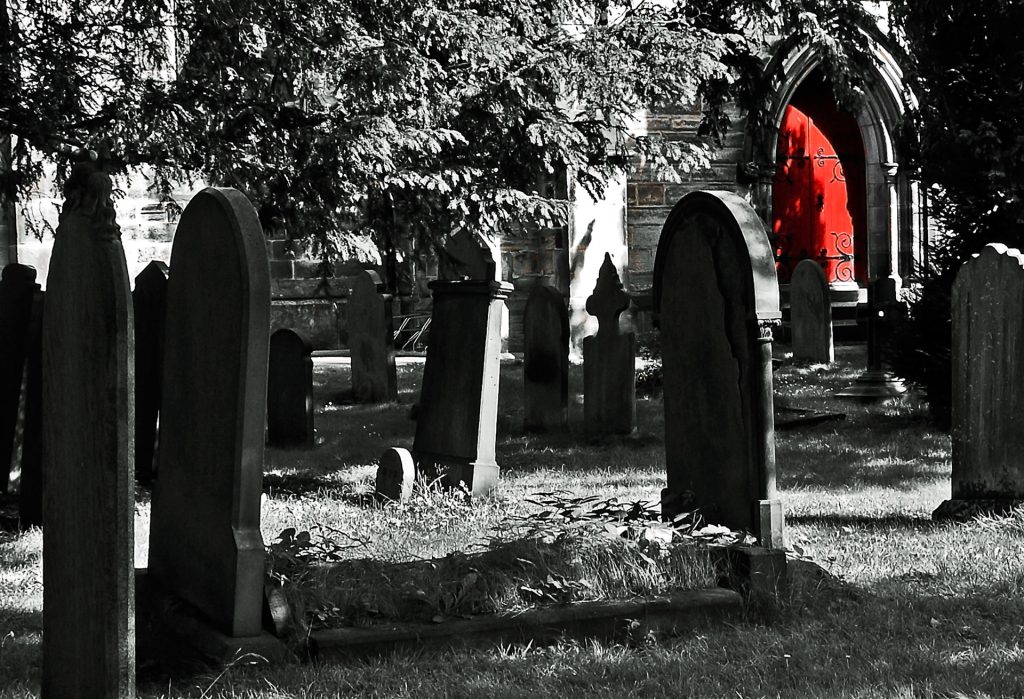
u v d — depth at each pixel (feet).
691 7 47.85
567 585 20.61
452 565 20.90
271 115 34.73
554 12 40.63
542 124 36.47
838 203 93.45
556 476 38.88
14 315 35.06
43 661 15.94
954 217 45.98
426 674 18.07
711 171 84.33
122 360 14.11
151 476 37.24
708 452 24.50
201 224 19.47
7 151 37.42
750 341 23.31
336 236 36.65
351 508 33.35
